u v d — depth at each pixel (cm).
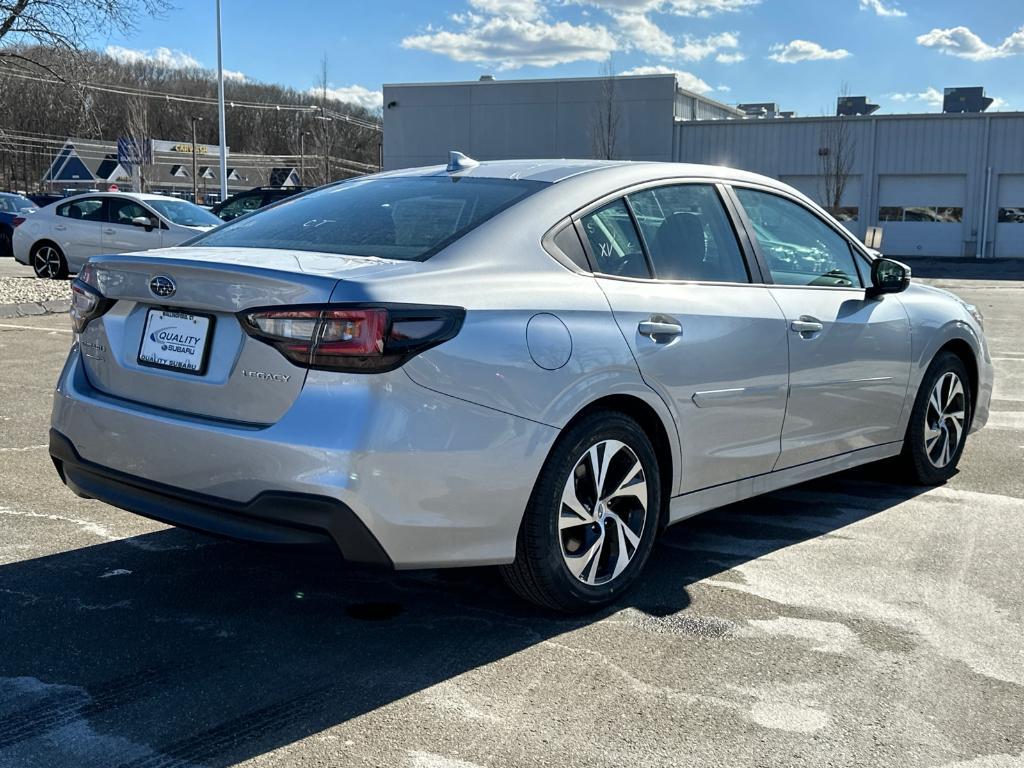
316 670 297
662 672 299
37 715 267
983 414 552
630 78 3891
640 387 340
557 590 328
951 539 431
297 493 280
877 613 347
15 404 661
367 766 244
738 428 384
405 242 329
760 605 354
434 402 288
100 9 1417
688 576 383
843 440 445
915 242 3684
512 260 325
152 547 405
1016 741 262
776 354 394
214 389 301
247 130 10244
